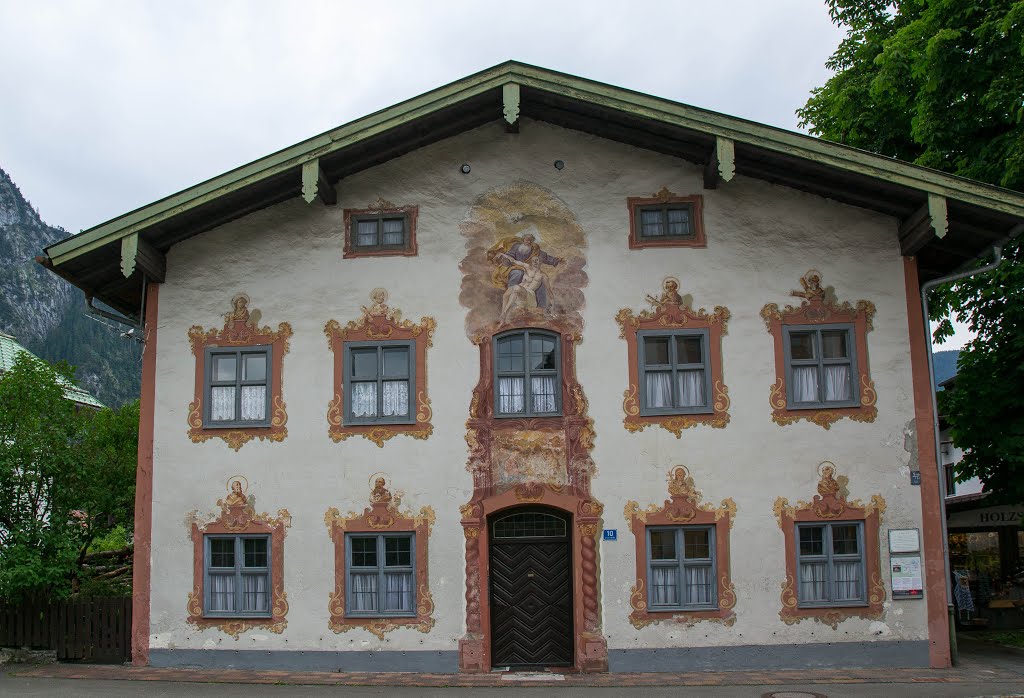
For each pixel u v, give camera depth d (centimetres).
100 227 1518
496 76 1507
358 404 1573
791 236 1574
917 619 1478
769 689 1320
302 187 1545
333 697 1291
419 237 1603
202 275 1619
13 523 1612
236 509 1549
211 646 1521
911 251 1552
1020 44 1709
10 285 13175
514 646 1514
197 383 1591
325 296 1597
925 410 1525
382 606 1510
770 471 1515
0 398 1691
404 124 1518
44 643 1578
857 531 1509
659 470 1521
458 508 1524
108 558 1975
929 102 1889
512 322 1570
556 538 1535
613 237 1589
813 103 2391
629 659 1477
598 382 1548
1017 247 1831
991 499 1889
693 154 1585
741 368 1543
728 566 1494
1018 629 2053
